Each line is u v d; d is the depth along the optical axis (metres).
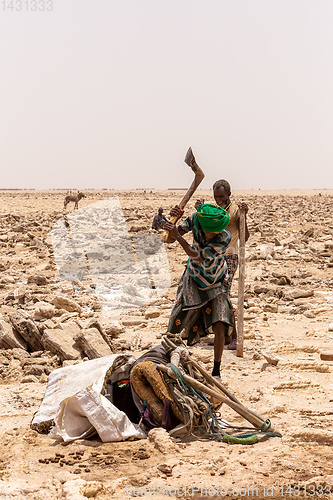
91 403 4.02
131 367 4.48
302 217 23.25
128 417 4.37
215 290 4.95
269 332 7.13
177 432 4.07
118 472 3.50
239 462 3.60
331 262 12.52
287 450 3.81
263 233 17.44
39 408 4.32
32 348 6.38
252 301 8.86
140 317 7.77
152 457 3.73
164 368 4.20
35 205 32.47
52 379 4.48
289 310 8.42
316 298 9.23
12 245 15.09
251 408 4.68
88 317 7.63
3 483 3.29
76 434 4.07
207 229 4.80
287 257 13.28
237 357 6.10
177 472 3.48
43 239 15.33
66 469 3.53
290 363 5.71
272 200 40.41
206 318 5.02
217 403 4.45
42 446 3.91
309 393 5.02
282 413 4.52
